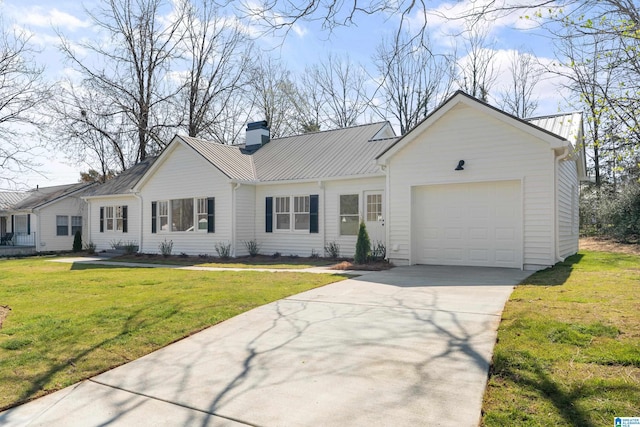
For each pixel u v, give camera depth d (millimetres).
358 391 3908
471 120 11578
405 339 5215
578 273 9453
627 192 18172
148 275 11750
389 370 4316
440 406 3541
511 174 11023
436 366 4332
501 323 5508
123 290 9172
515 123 10820
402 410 3520
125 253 20484
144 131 27609
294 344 5289
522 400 3514
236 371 4566
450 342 5008
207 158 17391
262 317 6566
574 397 3463
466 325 5621
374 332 5566
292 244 16734
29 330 6094
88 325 6297
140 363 4938
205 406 3824
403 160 12664
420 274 10398
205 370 4645
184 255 17953
